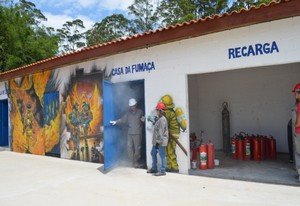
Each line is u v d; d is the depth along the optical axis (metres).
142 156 8.44
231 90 11.32
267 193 5.65
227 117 10.75
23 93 12.51
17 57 22.50
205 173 7.25
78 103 10.01
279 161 8.57
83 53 9.39
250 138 9.15
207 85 11.94
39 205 5.45
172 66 7.65
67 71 10.41
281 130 10.22
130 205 5.26
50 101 11.15
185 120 7.43
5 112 14.48
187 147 7.40
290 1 5.73
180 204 5.21
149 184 6.57
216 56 6.93
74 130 10.15
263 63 6.32
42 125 11.52
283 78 10.21
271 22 6.23
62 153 10.62
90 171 8.12
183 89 7.46
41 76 11.57
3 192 6.41
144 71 8.19
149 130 8.06
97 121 9.38
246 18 6.26
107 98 8.28
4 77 13.12
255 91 10.79
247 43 6.51
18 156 11.56
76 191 6.26
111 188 6.37
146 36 7.77
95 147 9.44
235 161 8.71
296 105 6.36
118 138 8.75
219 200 5.34
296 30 5.98
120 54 8.75
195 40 7.25
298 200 5.20
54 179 7.39
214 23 6.66
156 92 7.93
